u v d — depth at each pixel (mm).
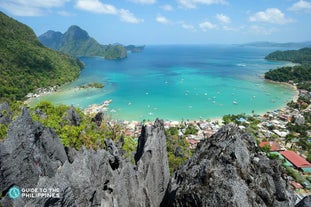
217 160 25609
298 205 23984
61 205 18969
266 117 158500
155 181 36406
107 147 39156
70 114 56906
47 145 27359
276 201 23328
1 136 32250
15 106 60375
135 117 156375
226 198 21406
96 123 66875
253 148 28375
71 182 22656
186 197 23688
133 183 30266
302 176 90375
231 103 188000
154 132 40250
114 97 198000
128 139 67750
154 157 36844
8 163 22219
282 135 131625
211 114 164750
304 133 133250
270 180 24797
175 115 161625
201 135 129750
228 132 28609
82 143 43281
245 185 22734
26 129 25094
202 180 24156
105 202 25562
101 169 27219
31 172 24016
